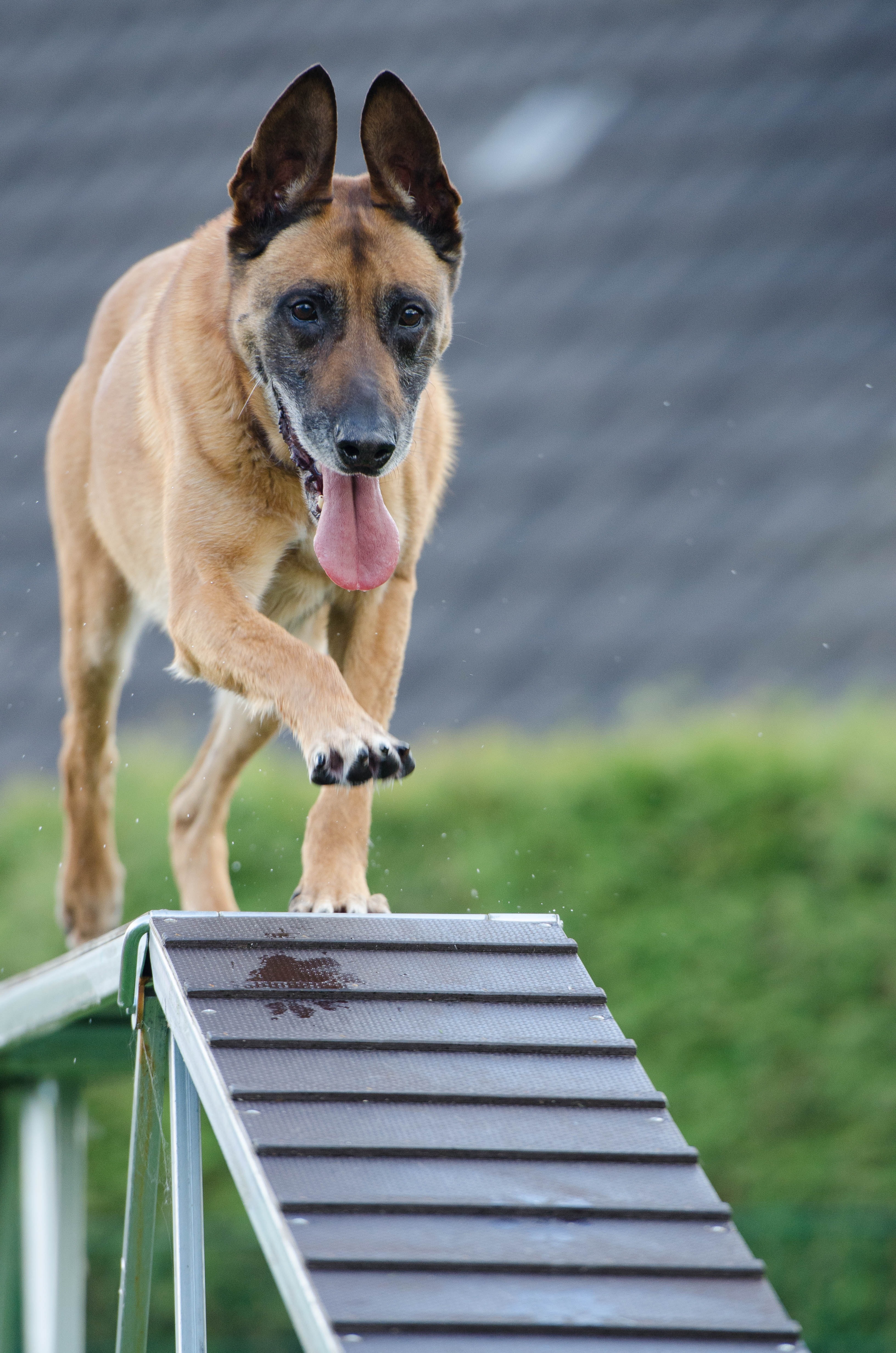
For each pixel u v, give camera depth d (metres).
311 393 6.47
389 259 6.71
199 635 6.45
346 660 7.22
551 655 16.52
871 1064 12.18
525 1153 4.86
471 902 12.96
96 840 8.41
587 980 5.78
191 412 6.77
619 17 23.36
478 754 13.84
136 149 22.89
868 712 13.55
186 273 7.19
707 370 18.98
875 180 20.56
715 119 21.73
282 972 5.52
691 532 17.45
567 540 17.62
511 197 21.36
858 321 19.19
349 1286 4.25
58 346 20.31
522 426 18.84
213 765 8.38
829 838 12.66
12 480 19.14
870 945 12.37
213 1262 11.87
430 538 7.87
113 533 7.93
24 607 17.89
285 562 7.07
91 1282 11.95
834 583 16.64
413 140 6.87
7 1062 8.27
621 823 13.09
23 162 23.25
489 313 20.05
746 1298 4.44
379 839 13.38
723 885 12.78
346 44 23.70
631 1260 4.50
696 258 20.19
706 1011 12.50
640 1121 5.12
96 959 6.17
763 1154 12.23
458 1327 4.16
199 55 24.17
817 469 17.84
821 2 22.92
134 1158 5.81
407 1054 5.23
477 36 23.45
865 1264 11.78
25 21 25.80
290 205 6.76
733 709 14.65
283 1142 4.70
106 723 8.40
